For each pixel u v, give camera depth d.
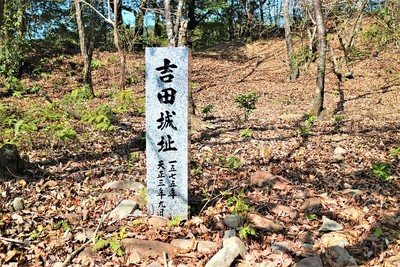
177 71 3.78
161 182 3.97
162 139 3.90
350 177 5.26
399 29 12.95
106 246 3.45
